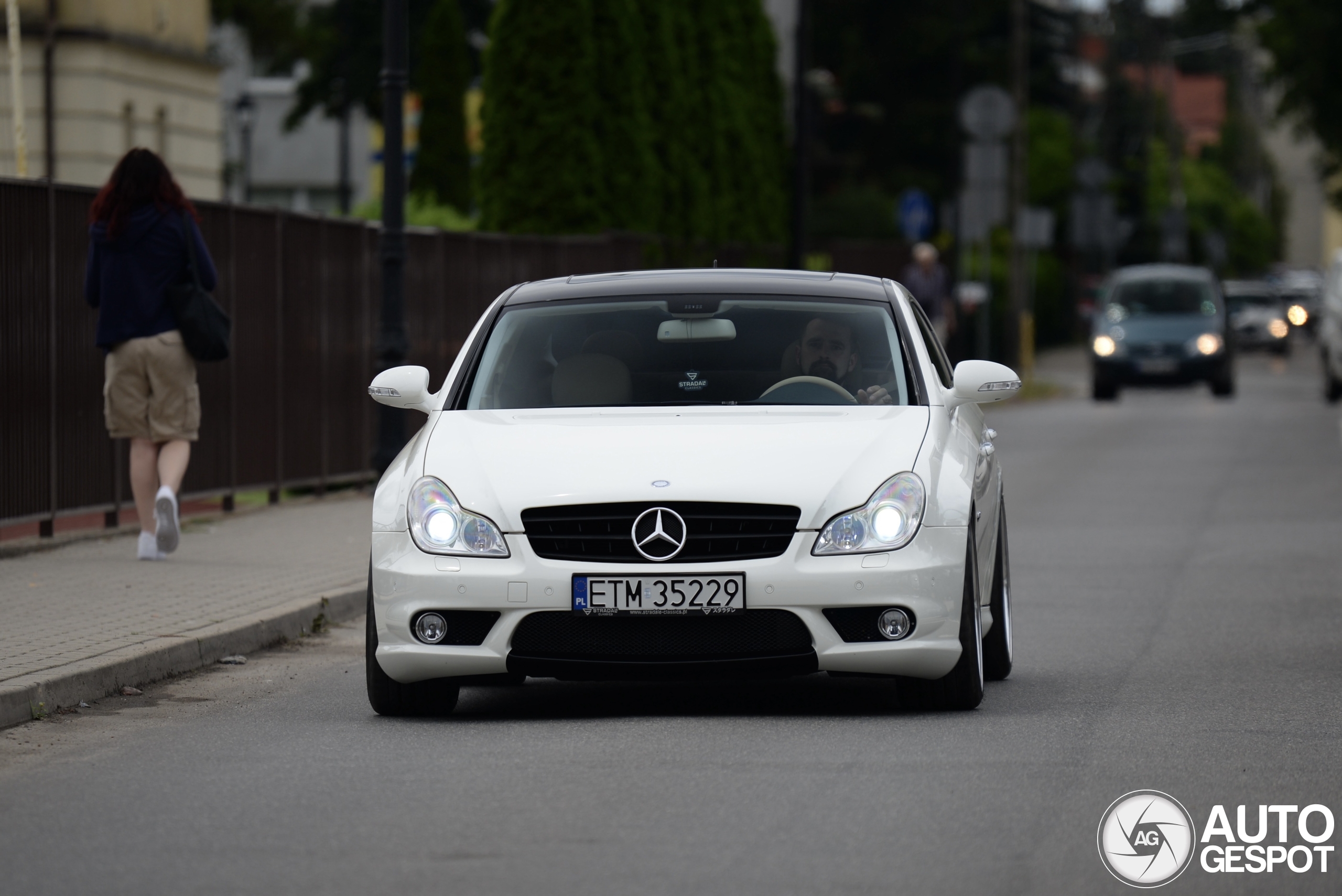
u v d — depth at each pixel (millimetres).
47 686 17797
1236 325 119938
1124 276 76375
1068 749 15609
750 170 72188
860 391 18344
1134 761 15102
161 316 26188
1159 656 21078
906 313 19344
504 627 16547
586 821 13242
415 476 17297
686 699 18438
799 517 16484
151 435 26562
